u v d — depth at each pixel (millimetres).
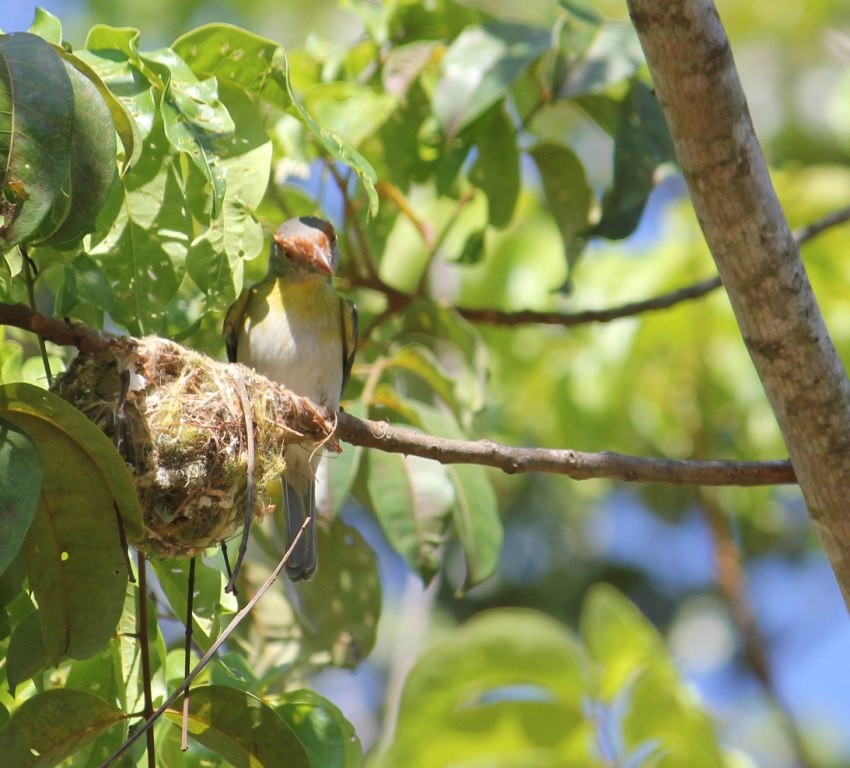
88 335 7234
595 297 14227
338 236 12133
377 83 11375
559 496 16766
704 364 13977
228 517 7562
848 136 16828
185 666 7027
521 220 14570
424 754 9305
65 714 6719
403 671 13164
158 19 18375
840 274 13516
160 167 7488
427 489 9672
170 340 7961
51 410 6188
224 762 8188
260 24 18688
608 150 17906
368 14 11102
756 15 18219
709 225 7375
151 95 7051
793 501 16969
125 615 7684
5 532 5754
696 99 7000
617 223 10812
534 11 17750
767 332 7535
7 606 7336
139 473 7289
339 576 10273
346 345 10648
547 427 14484
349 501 15727
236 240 7492
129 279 7547
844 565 7957
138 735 6070
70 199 6227
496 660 9156
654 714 9203
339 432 8336
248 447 7379
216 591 7762
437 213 14031
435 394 10875
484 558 9641
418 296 11406
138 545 7164
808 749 17188
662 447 14102
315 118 10773
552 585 16891
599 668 9203
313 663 10062
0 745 6641
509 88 11594
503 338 14359
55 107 5980
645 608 17219
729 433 14227
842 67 17891
